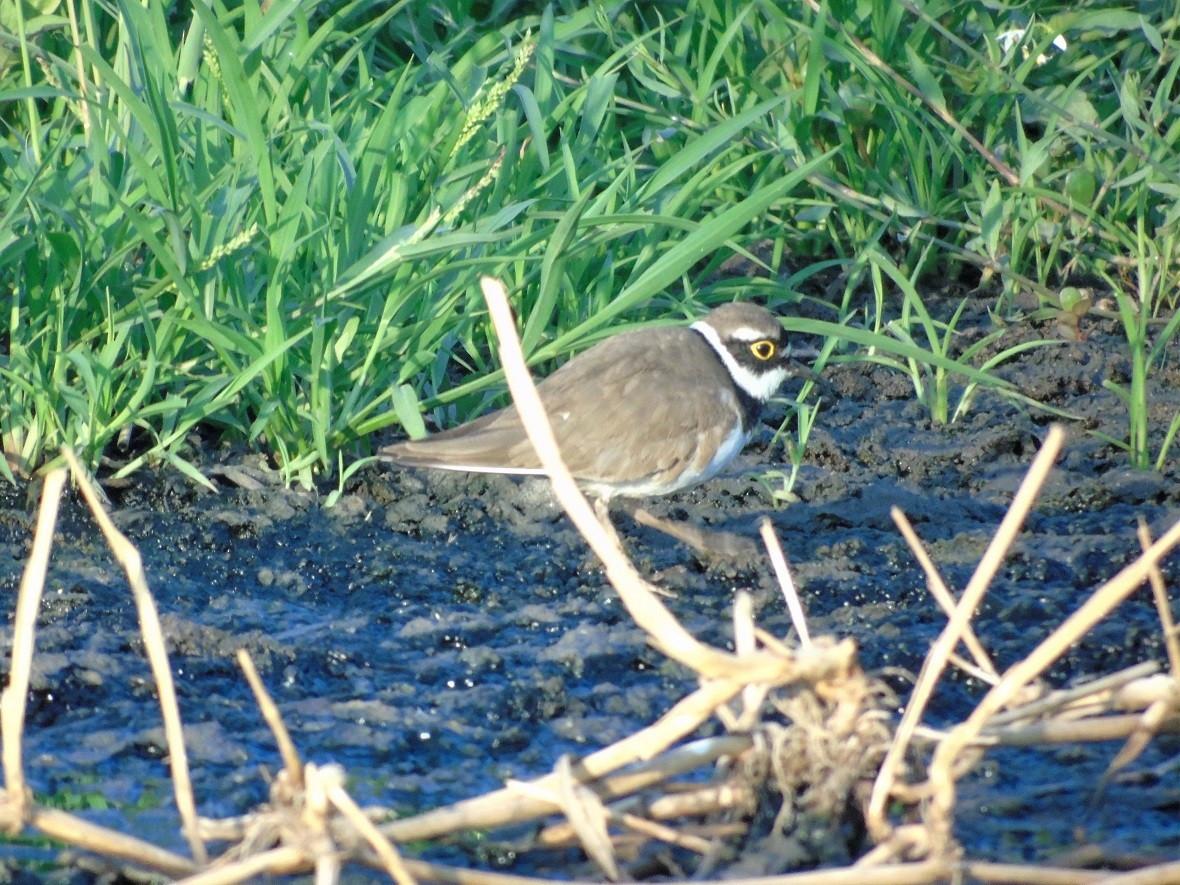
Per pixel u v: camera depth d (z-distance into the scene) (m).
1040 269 15.08
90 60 11.18
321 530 10.81
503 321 6.38
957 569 10.30
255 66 12.66
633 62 14.67
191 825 6.58
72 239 11.20
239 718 8.30
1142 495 11.45
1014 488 11.64
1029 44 15.77
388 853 6.00
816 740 6.71
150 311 11.79
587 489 10.66
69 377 11.79
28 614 6.46
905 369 13.09
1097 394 13.38
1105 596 6.27
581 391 10.55
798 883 6.09
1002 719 7.12
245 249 11.95
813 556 10.61
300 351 11.95
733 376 11.20
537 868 6.79
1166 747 7.88
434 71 13.91
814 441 12.39
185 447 11.72
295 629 9.45
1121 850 6.73
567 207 12.77
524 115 14.44
